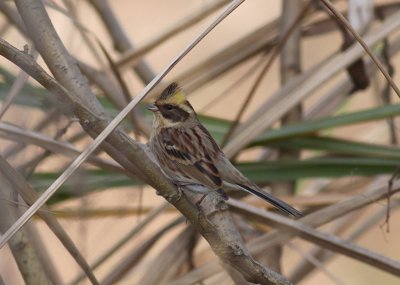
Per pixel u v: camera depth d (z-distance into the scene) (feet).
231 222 28.71
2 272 24.82
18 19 32.60
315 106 41.29
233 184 33.19
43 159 31.37
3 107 25.22
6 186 23.65
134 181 34.81
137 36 60.13
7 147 27.27
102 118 23.32
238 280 27.30
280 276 25.03
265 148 40.81
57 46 25.93
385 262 30.35
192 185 32.04
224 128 39.63
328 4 25.68
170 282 32.65
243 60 40.50
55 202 32.81
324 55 61.26
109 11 43.21
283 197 36.09
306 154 54.70
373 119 36.42
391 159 36.81
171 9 62.23
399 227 57.41
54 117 26.30
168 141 34.01
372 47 37.17
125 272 34.27
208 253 38.11
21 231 25.02
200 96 61.16
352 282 54.54
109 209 35.40
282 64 40.91
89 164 32.32
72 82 25.73
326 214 32.81
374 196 32.55
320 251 39.83
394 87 25.31
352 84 40.81
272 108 35.58
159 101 35.14
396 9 41.57
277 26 41.32
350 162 36.68
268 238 32.22
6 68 38.52
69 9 32.32
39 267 25.08
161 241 53.26
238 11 63.67
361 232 39.50
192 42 24.14
